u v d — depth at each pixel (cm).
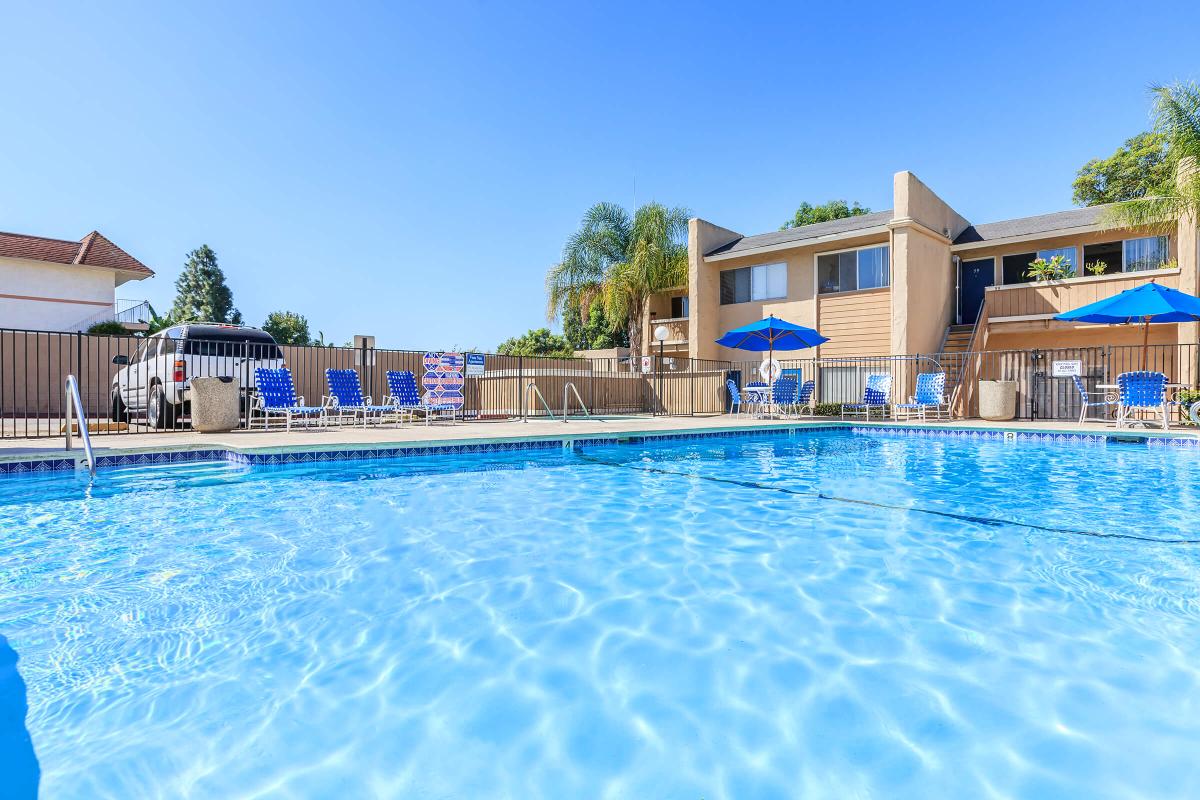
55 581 284
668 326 2136
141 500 480
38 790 138
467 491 538
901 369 1409
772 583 292
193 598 264
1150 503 484
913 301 1436
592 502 492
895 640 225
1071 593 275
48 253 2191
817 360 1588
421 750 157
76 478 568
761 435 1039
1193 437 823
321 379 1495
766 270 1773
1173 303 923
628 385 1714
